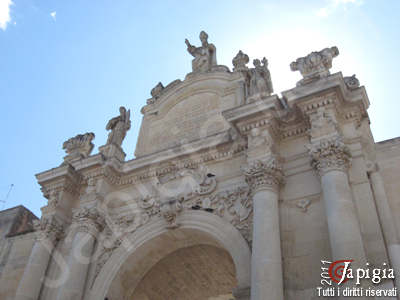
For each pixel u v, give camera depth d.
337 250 11.63
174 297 20.81
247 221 15.41
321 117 14.89
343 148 13.83
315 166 14.23
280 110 16.28
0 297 19.73
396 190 13.84
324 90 14.96
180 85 23.20
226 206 16.28
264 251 12.84
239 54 22.72
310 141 14.88
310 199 14.32
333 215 12.36
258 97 16.83
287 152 16.00
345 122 15.41
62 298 15.88
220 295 21.55
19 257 21.20
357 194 13.38
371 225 12.53
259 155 15.30
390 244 12.43
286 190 14.95
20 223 24.08
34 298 16.98
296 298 12.33
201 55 24.44
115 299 17.33
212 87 21.95
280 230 13.95
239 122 16.44
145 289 19.30
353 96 15.38
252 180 14.88
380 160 14.83
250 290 13.49
